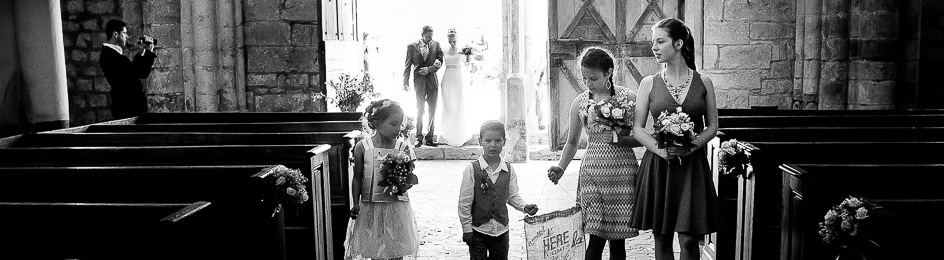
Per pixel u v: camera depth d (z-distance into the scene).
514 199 4.79
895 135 5.69
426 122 13.20
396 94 15.78
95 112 12.02
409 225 4.95
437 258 6.30
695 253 4.45
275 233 4.41
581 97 4.81
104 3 11.84
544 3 13.72
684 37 4.38
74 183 4.42
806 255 4.09
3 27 6.35
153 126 6.73
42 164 5.12
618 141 4.66
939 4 10.48
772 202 4.83
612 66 4.64
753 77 10.01
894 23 9.08
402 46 17.58
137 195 4.43
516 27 10.95
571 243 4.57
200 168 4.42
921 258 3.35
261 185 4.18
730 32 9.96
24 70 6.43
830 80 9.39
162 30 9.75
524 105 10.97
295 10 9.80
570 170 10.20
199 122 7.64
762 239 4.84
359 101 9.52
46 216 3.49
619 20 10.30
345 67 10.88
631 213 4.59
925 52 10.55
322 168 5.27
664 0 10.20
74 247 3.53
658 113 4.41
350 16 11.16
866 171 4.06
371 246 4.87
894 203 3.40
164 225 3.20
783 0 9.88
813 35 9.51
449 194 8.92
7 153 5.11
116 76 9.00
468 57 11.54
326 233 5.35
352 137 5.96
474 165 4.71
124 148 5.15
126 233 3.49
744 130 5.75
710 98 4.45
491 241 4.77
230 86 9.84
